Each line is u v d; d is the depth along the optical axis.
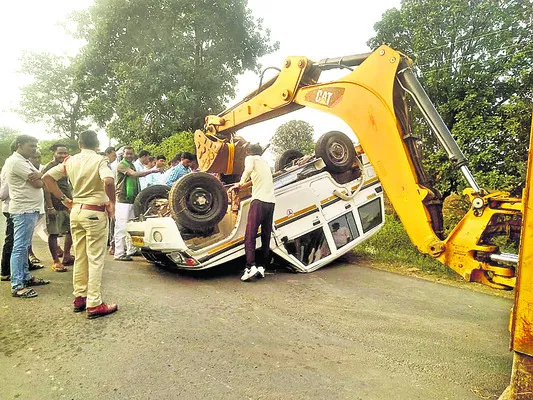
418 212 3.73
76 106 39.22
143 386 2.68
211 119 6.70
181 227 5.50
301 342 3.47
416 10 10.16
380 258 7.04
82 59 22.83
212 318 3.96
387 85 4.04
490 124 8.49
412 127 4.11
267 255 5.54
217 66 22.77
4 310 3.98
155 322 3.79
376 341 3.54
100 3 21.50
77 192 3.85
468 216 3.30
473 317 4.20
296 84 5.16
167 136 20.83
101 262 3.90
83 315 3.92
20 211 4.37
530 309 2.09
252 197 5.35
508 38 8.97
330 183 6.40
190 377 2.81
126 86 20.78
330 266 6.50
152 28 21.53
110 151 6.98
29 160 4.91
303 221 6.01
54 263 5.52
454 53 9.67
